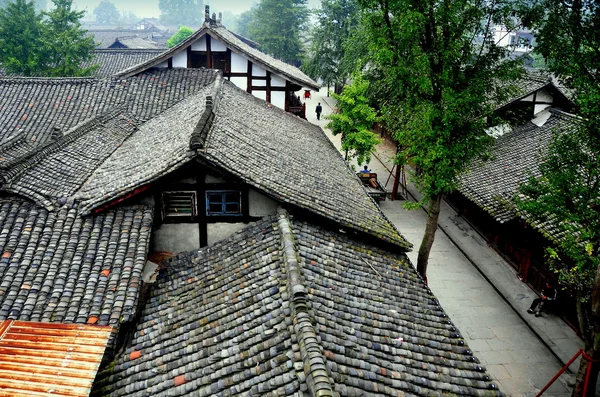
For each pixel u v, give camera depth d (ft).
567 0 36.52
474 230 74.95
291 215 37.01
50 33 107.34
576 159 36.32
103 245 33.55
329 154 61.87
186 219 37.73
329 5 147.95
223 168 35.06
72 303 29.78
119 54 143.23
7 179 35.24
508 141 75.05
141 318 31.73
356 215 40.86
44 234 33.58
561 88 74.95
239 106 58.59
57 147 45.34
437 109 45.03
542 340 49.60
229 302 29.73
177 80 76.74
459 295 57.67
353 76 86.63
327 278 31.30
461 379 25.98
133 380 26.66
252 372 23.43
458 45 43.73
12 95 71.15
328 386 19.89
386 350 26.25
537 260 57.72
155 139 50.47
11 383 24.07
